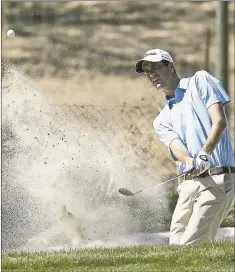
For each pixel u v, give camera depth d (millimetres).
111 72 74188
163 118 23516
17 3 89500
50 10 89625
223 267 19906
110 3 93562
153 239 29703
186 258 20656
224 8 41219
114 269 19688
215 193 22688
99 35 85625
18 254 21703
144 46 83812
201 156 22125
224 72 41469
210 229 22844
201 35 86500
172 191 37000
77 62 77000
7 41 81125
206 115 22656
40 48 80000
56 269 19906
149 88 65125
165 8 93062
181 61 79938
